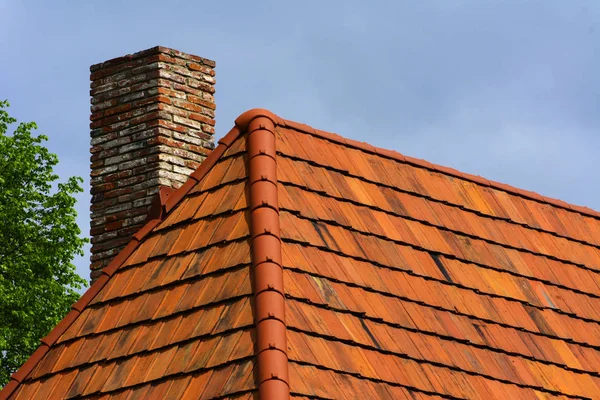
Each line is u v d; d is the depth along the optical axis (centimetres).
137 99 2302
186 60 2347
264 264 1706
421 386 1728
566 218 2341
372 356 1714
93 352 1847
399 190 2070
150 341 1769
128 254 1964
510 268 2092
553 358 1964
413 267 1925
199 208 1916
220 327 1680
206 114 2338
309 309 1703
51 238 6469
